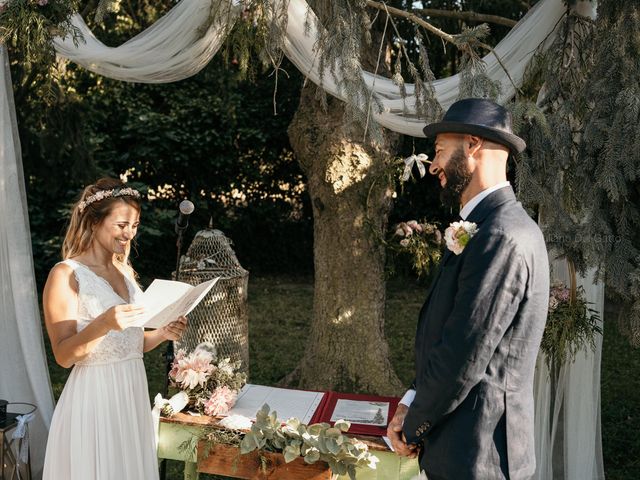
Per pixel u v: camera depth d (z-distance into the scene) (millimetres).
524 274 1968
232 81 7762
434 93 3264
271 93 10523
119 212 2656
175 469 4086
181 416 2891
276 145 10828
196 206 10672
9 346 3664
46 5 3170
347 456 2562
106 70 4062
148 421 2746
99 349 2609
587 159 3123
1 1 3172
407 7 5332
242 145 10766
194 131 10336
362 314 4801
